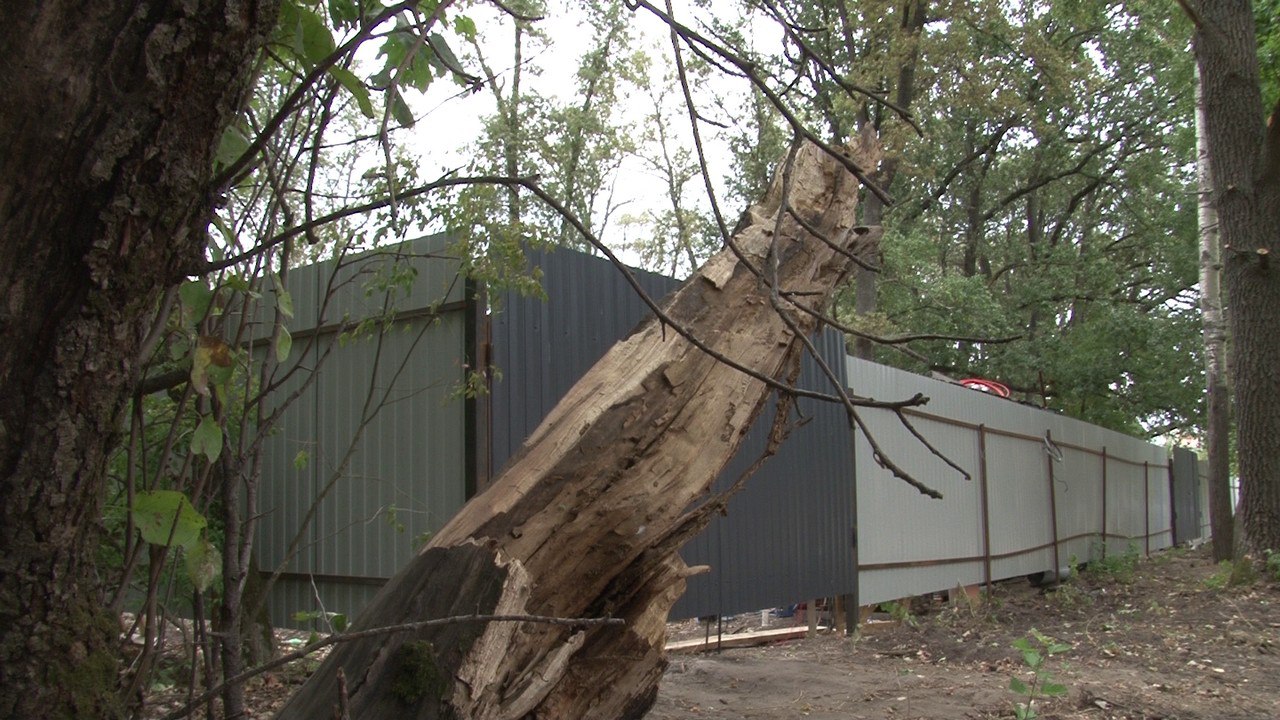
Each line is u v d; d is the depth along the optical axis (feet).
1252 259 41.29
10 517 5.12
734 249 5.40
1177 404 77.87
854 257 5.93
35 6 4.80
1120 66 82.12
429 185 6.12
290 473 22.24
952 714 19.39
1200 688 23.43
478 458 18.85
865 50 59.62
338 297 21.16
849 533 30.60
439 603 7.68
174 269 5.58
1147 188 91.09
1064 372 72.84
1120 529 61.16
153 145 5.11
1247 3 42.65
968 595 38.06
